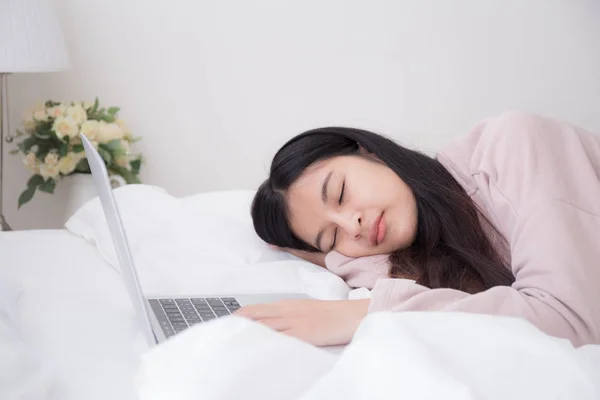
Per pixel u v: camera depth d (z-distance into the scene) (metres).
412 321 0.60
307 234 1.47
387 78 2.52
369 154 1.49
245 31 2.49
